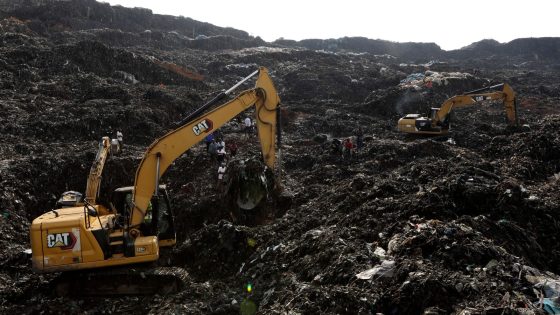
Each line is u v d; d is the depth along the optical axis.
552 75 53.50
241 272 10.22
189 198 15.20
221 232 11.16
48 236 9.20
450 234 8.80
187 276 9.99
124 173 16.62
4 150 17.45
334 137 25.16
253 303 8.87
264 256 10.37
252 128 23.62
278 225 12.41
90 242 9.34
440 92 34.84
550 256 9.77
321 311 7.36
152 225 10.38
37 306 9.22
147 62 32.66
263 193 13.93
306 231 11.65
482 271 7.63
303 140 23.48
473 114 31.28
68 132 20.50
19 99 23.27
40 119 20.84
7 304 9.47
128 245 9.59
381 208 11.31
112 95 25.55
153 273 9.69
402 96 31.50
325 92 36.03
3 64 26.73
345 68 43.75
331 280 8.39
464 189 11.21
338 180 17.17
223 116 11.73
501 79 46.41
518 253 9.19
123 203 10.98
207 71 40.47
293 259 9.91
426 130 23.66
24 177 15.52
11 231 12.92
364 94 36.47
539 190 13.63
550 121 21.78
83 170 16.77
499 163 17.62
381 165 18.66
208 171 16.83
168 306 9.00
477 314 6.45
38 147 18.20
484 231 9.52
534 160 17.41
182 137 10.84
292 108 30.41
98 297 9.71
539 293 6.98
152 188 10.20
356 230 10.38
